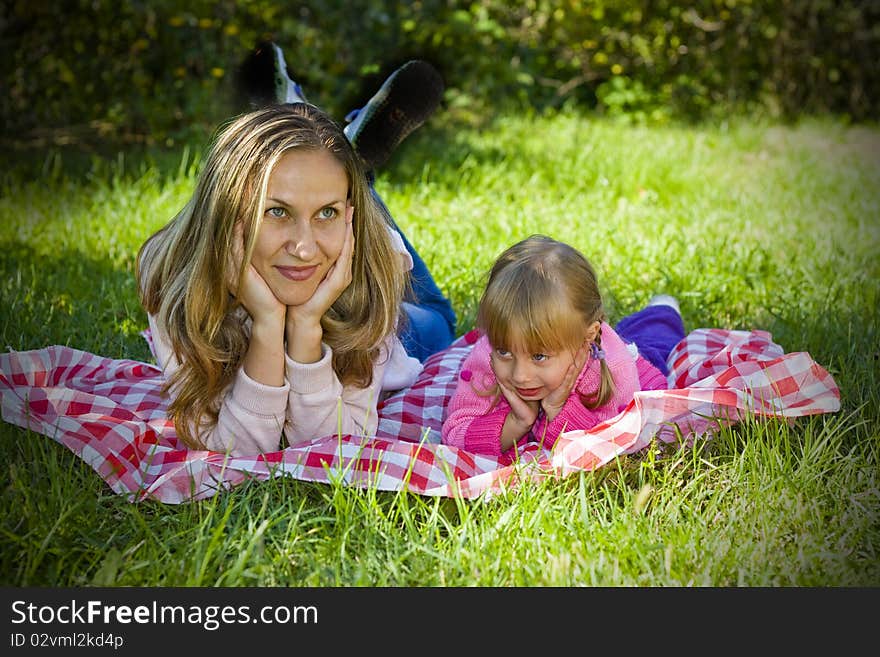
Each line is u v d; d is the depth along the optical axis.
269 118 2.33
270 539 2.22
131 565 2.11
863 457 2.57
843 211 5.65
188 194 5.30
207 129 6.68
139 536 2.20
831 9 9.34
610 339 2.68
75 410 2.70
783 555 2.19
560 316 2.37
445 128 7.61
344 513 2.23
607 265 4.37
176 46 6.79
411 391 2.97
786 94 9.44
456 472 2.43
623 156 6.71
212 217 2.33
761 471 2.43
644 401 2.46
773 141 8.21
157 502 2.34
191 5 6.66
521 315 2.37
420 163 6.20
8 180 5.61
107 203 4.98
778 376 2.61
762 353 2.98
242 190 2.29
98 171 5.69
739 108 9.23
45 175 5.62
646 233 4.93
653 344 3.23
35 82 6.76
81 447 2.44
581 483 2.28
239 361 2.54
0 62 6.61
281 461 2.39
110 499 2.32
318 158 2.29
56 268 4.16
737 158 7.28
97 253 4.37
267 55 3.47
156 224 4.77
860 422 2.65
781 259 4.64
